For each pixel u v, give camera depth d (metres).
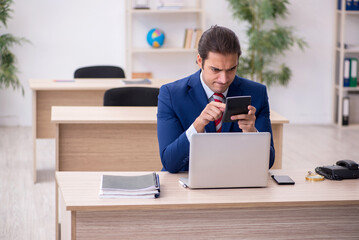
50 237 3.82
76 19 7.25
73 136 4.02
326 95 7.86
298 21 7.64
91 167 4.08
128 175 2.60
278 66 7.67
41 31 7.20
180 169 2.62
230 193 2.37
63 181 2.50
